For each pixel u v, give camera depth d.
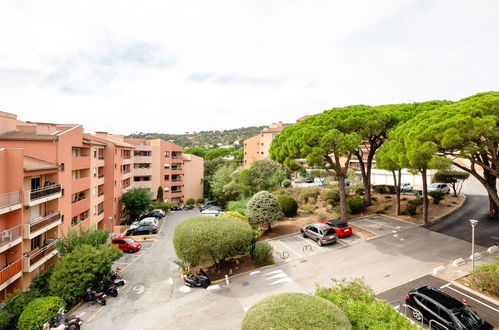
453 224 23.94
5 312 13.52
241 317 13.50
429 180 41.03
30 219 18.83
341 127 24.70
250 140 73.94
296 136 24.69
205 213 40.78
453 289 13.88
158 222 39.62
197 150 97.69
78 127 25.70
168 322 13.52
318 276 16.88
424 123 16.61
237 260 19.66
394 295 13.81
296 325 8.16
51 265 19.48
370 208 30.56
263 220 25.36
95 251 17.23
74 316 13.59
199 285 17.11
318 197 36.31
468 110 15.02
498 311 11.98
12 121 23.14
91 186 30.11
